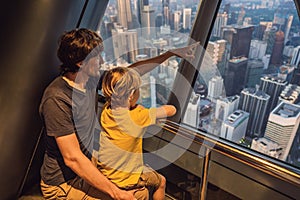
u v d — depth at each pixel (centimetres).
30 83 139
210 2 119
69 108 87
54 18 138
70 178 99
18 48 132
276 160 111
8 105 137
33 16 132
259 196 108
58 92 87
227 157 117
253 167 110
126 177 98
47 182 98
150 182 108
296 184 98
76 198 98
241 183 114
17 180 150
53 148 94
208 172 124
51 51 142
